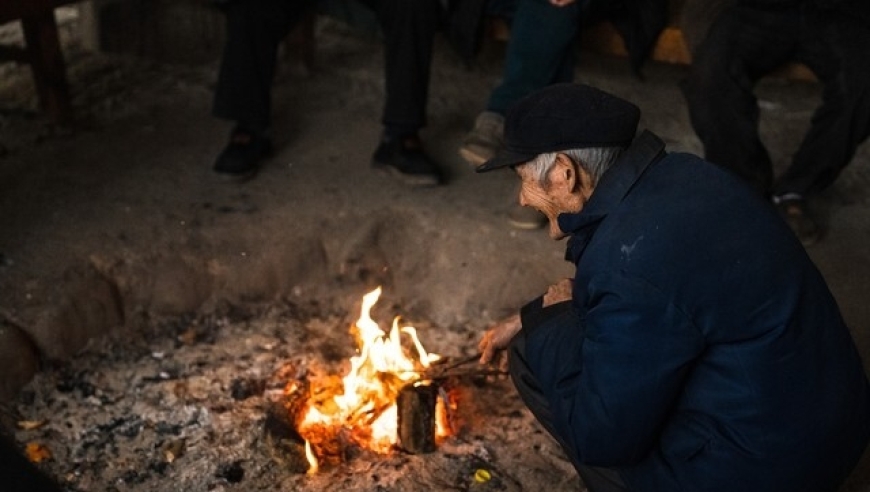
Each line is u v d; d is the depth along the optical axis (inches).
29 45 163.8
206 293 142.3
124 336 136.0
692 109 147.6
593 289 81.6
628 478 91.5
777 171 166.7
